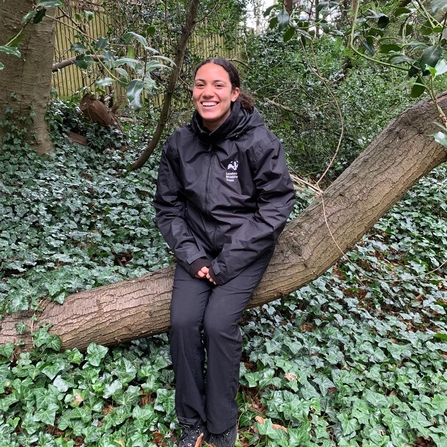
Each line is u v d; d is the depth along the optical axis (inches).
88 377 85.6
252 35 268.5
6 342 87.7
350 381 95.0
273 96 233.9
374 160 101.7
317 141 231.9
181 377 76.9
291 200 82.6
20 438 75.6
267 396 88.4
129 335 93.0
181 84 208.2
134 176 197.2
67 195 159.9
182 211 90.1
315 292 126.7
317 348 103.0
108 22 269.3
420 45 71.4
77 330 90.5
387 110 243.1
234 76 82.5
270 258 87.7
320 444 80.7
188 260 81.7
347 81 248.5
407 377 100.2
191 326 76.6
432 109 99.3
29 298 93.0
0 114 190.7
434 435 84.0
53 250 130.5
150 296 93.2
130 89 68.2
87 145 223.3
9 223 138.3
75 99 263.0
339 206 99.7
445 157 99.0
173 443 79.7
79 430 78.5
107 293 94.8
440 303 141.5
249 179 82.7
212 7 214.4
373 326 120.3
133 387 85.9
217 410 76.3
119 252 136.9
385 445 80.7
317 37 256.1
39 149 199.2
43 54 190.2
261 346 101.4
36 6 83.9
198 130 82.8
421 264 167.9
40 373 85.8
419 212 210.7
